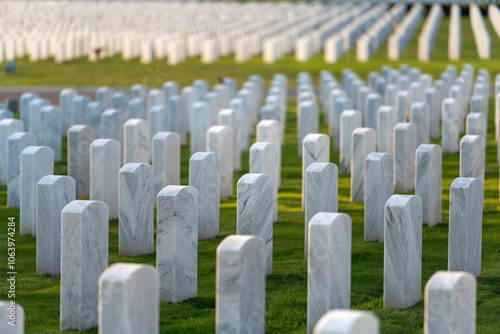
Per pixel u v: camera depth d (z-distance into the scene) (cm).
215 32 6162
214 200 1538
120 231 1403
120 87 4397
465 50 5925
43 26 6175
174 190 1159
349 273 1054
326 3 9744
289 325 1073
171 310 1132
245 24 6650
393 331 1043
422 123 2272
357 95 3102
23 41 5291
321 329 718
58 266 1317
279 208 1808
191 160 1511
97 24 6512
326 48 5241
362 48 5322
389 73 3359
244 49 5288
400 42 5572
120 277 853
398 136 1858
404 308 1129
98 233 1080
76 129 1889
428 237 1506
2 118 2286
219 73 4747
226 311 940
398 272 1124
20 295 1217
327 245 1010
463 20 8488
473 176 1670
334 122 2547
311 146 1709
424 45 5338
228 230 1600
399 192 1872
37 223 1302
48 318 1123
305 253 1407
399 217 1112
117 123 2209
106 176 1630
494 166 2222
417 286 1164
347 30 6106
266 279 1284
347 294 1054
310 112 2427
